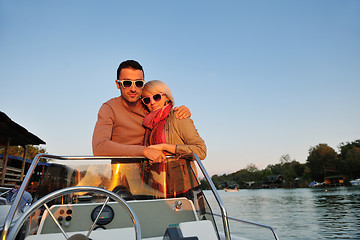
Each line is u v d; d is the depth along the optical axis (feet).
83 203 5.68
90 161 6.20
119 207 5.48
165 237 4.28
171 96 8.04
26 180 4.41
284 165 416.46
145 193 6.25
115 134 8.00
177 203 5.77
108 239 4.66
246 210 83.25
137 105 8.39
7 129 38.88
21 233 4.51
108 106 7.95
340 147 309.83
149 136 7.54
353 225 46.50
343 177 280.31
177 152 6.43
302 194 175.73
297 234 40.57
